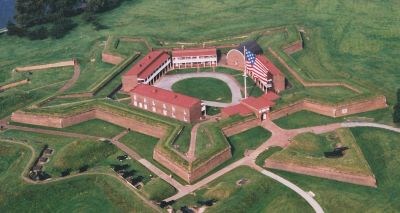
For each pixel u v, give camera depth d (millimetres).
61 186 174500
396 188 164750
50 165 184125
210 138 186875
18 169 183000
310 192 164250
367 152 182125
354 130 193625
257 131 196875
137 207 162125
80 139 196250
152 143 196375
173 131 193250
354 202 159250
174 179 174375
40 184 175250
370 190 164250
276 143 188875
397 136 188750
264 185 167750
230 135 194750
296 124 199375
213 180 172375
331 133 192375
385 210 155625
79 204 167875
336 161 171875
